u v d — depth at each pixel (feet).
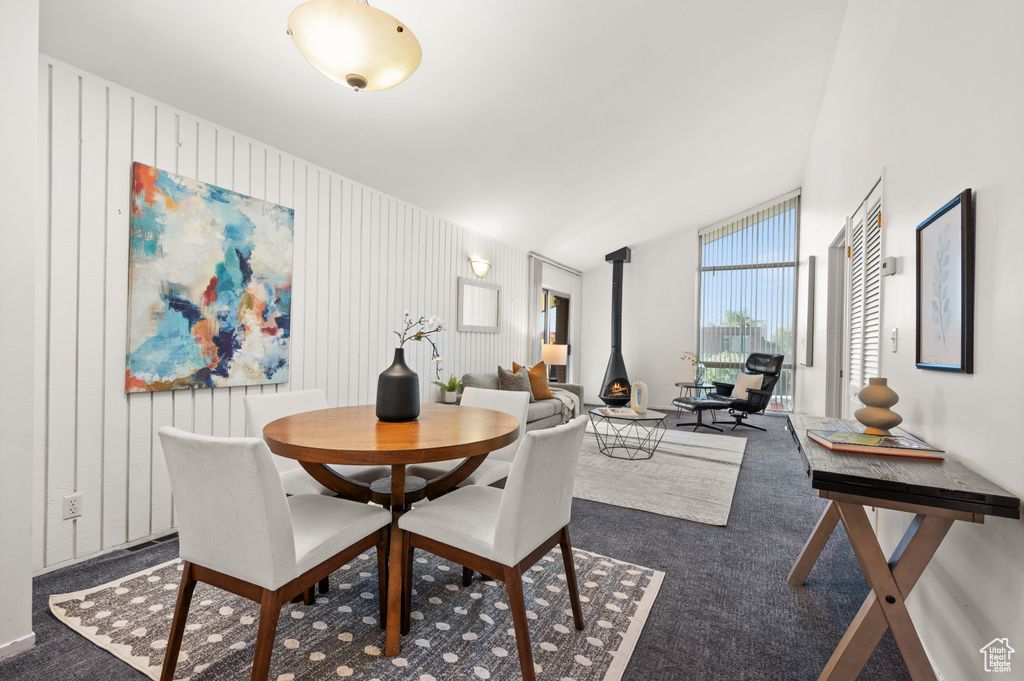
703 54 10.73
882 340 7.99
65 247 6.97
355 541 5.18
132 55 7.11
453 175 13.03
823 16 10.80
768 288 23.81
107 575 6.79
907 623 4.24
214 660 5.01
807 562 6.73
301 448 5.23
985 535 4.22
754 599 6.42
